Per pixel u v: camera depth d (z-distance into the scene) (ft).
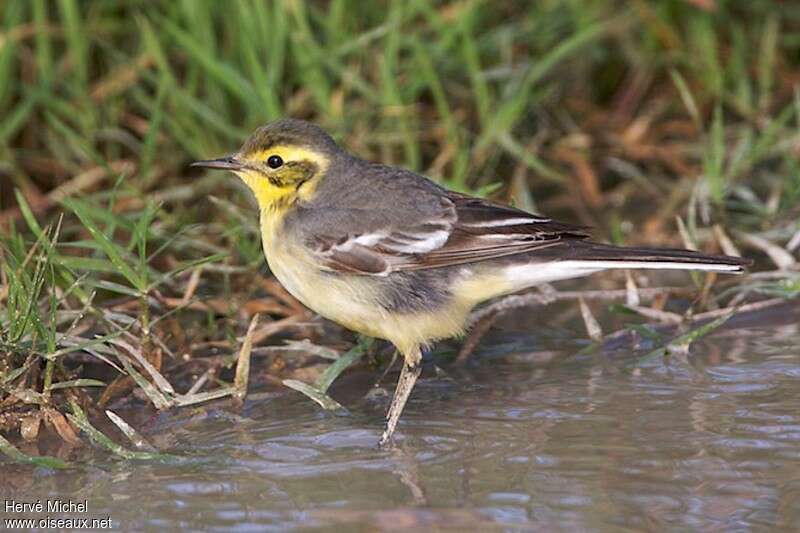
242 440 36.35
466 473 33.83
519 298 44.42
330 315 40.11
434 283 39.11
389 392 40.24
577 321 45.29
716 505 31.73
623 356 42.11
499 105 55.11
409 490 32.89
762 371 40.24
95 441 36.01
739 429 36.04
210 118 51.49
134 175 52.39
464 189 49.14
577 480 33.19
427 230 39.11
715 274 45.65
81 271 43.83
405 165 53.83
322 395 38.68
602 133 57.47
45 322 40.27
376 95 53.16
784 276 46.09
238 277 46.52
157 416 38.01
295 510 31.91
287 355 42.70
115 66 54.75
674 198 53.06
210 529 31.01
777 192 51.85
